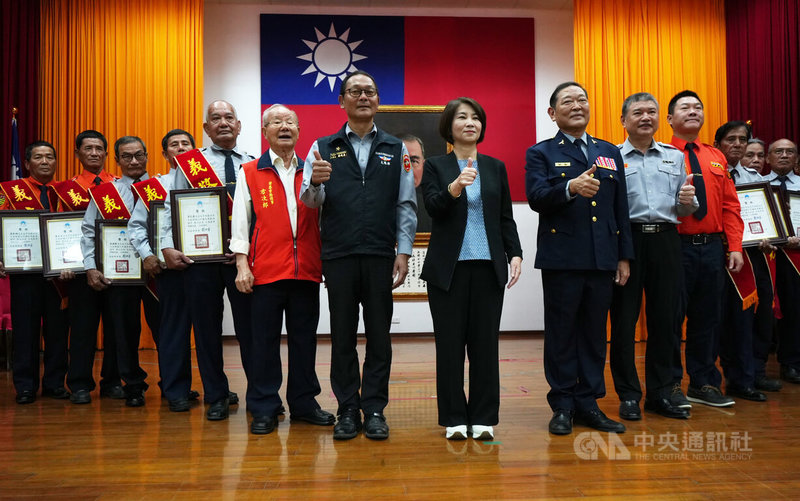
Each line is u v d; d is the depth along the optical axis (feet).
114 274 10.60
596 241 8.20
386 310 8.32
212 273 9.46
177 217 9.48
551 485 6.23
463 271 7.91
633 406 8.91
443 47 21.63
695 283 9.80
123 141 11.44
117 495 6.04
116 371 11.57
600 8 20.70
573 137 8.68
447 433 7.95
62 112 19.40
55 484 6.37
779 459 7.04
